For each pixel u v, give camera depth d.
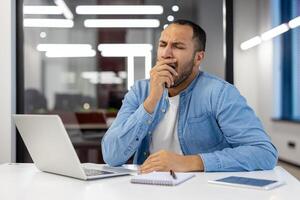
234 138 1.64
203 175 1.40
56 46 3.32
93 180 1.34
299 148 5.48
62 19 3.34
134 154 1.80
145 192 1.15
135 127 1.62
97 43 3.48
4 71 2.89
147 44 3.45
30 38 3.12
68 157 1.33
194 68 1.81
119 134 1.64
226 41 3.06
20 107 3.03
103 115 3.42
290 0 6.05
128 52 3.48
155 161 1.46
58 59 3.39
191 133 1.78
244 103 1.72
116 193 1.14
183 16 3.28
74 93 3.58
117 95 3.62
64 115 3.38
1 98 2.89
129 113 1.79
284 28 5.53
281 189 1.18
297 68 6.02
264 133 1.64
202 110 1.77
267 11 6.00
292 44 6.13
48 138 1.36
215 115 1.74
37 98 3.22
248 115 1.68
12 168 1.64
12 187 1.25
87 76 3.59
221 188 1.20
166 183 1.24
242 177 1.34
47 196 1.12
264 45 6.31
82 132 3.38
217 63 3.08
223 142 1.79
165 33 1.74
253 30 5.80
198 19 3.16
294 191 1.16
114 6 3.42
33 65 3.17
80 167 1.32
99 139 3.37
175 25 1.75
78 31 3.43
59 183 1.30
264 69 6.31
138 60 3.48
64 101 3.51
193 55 1.75
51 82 3.36
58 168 1.42
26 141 1.51
